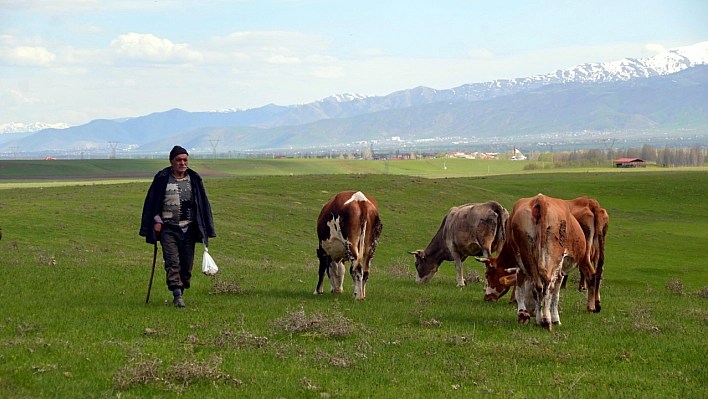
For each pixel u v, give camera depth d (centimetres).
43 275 1823
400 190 8144
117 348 1073
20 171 18150
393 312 1506
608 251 6072
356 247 1692
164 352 1060
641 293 2308
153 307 1442
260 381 945
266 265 2655
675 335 1334
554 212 1356
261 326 1288
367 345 1146
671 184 10706
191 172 1510
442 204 7681
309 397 891
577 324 1438
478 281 2455
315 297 1714
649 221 8400
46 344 1070
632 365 1091
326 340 1193
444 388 939
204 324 1277
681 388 964
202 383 928
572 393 924
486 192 8775
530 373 1027
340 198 1727
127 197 6800
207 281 1897
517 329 1350
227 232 5441
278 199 7144
